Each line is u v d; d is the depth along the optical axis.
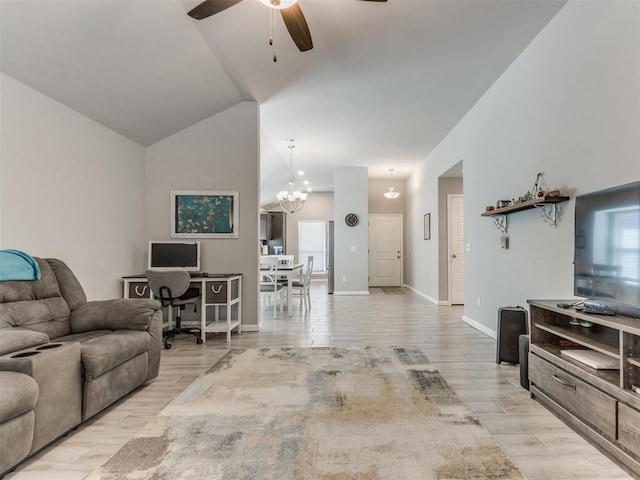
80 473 1.71
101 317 2.77
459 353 3.55
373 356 3.03
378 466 1.42
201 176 4.60
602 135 2.43
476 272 4.64
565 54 2.80
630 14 2.20
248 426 1.75
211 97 4.16
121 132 4.07
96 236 3.70
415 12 2.82
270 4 2.13
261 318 5.37
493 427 2.12
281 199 7.73
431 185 7.00
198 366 3.20
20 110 2.80
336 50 3.35
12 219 2.75
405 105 4.66
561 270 2.88
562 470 1.71
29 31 2.45
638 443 1.63
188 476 1.36
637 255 1.85
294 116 5.03
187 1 2.65
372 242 9.88
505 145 3.80
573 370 2.08
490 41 3.25
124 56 3.01
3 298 2.39
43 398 1.83
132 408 2.39
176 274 3.79
